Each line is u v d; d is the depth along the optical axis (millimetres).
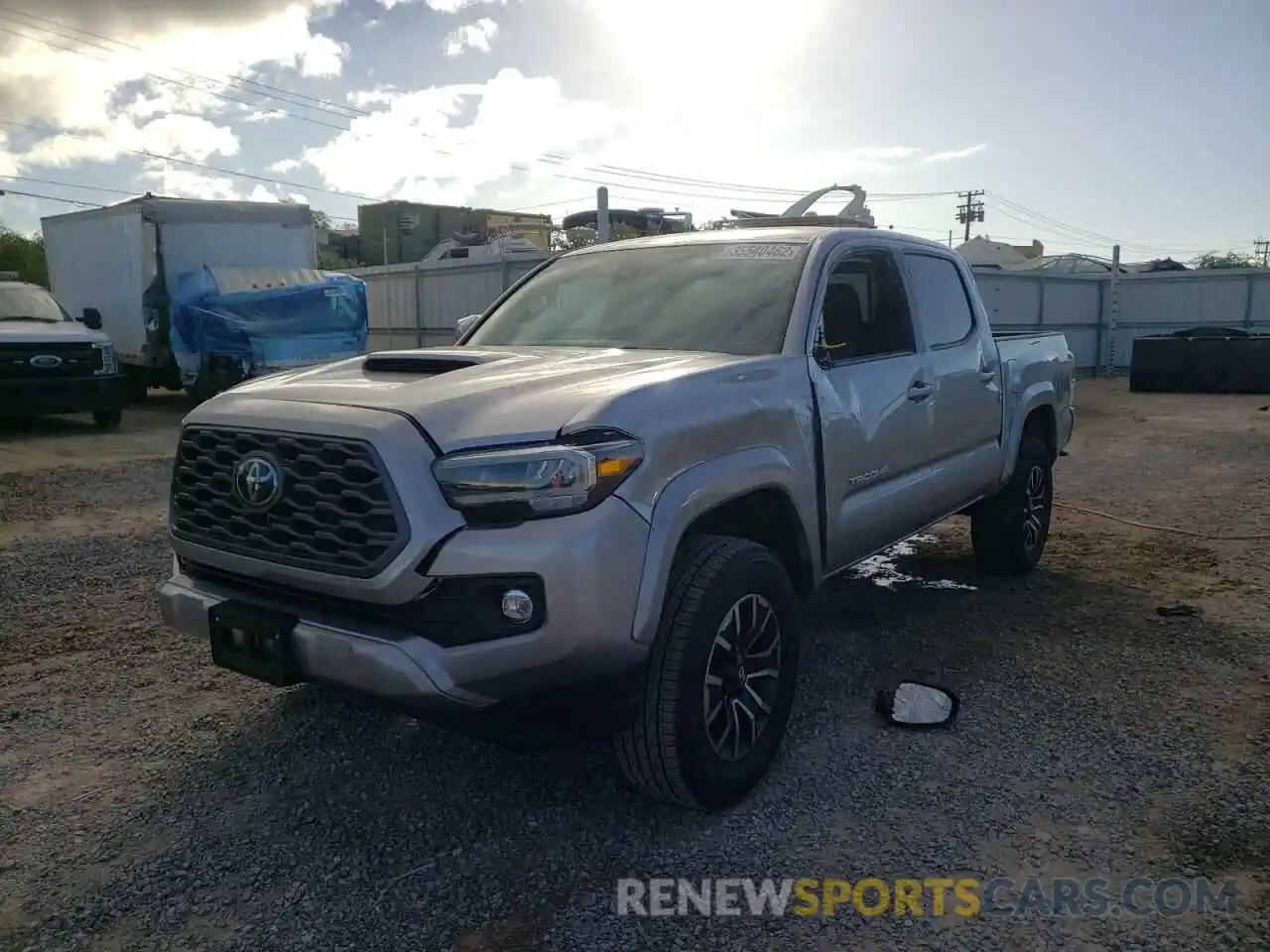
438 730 4098
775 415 3689
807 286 4184
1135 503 9016
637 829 3354
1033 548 6406
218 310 15258
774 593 3576
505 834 3326
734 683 3432
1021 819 3395
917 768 3766
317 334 15867
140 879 3078
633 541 3004
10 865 3152
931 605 5836
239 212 16938
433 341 23516
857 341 4516
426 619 2949
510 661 2895
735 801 3477
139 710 4309
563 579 2873
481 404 3123
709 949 2740
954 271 5531
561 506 2902
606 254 5035
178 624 3475
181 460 3525
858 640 5223
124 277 17109
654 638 3086
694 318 4270
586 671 2973
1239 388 21859
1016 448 5984
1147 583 6285
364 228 50906
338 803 3527
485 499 2891
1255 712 4262
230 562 3320
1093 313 31156
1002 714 4254
